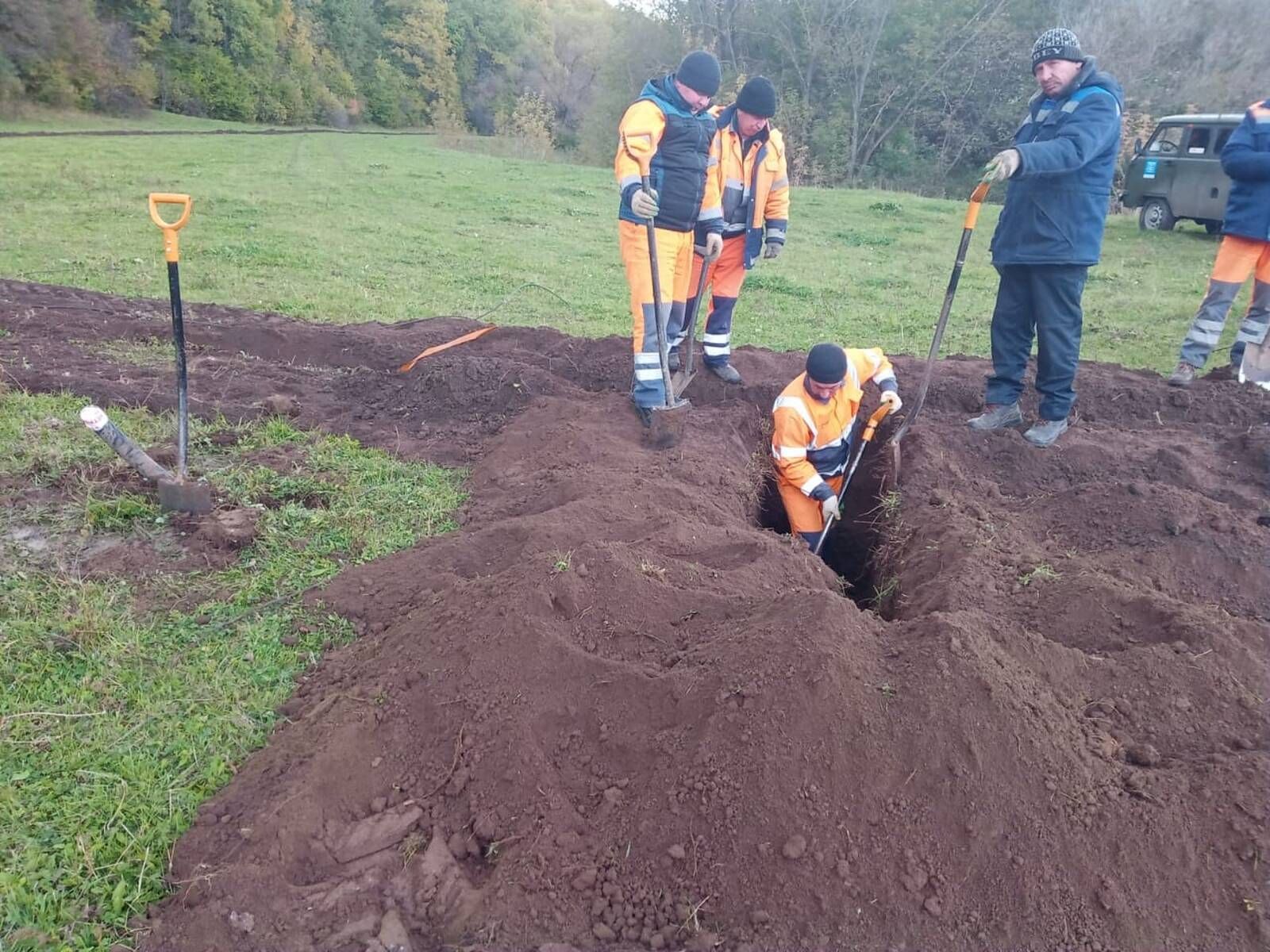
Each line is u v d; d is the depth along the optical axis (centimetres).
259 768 276
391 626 342
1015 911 236
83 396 563
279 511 434
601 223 1534
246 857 244
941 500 459
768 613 306
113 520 409
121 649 326
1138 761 269
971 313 966
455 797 268
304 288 953
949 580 368
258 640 339
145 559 385
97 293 842
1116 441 546
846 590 493
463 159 2561
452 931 235
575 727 281
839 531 558
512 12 6216
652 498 425
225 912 231
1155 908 237
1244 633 328
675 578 342
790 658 276
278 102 4712
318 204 1527
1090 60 462
